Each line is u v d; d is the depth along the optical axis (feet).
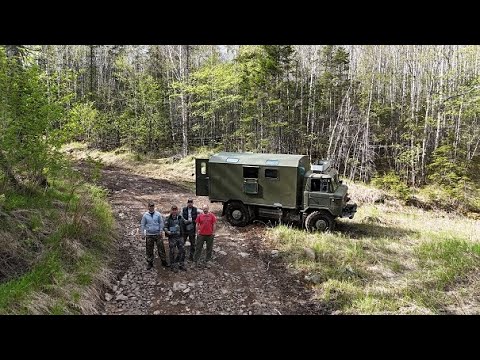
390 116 105.09
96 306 26.30
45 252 27.89
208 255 34.50
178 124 116.88
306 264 35.60
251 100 95.14
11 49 32.42
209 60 113.29
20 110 30.45
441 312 28.66
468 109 91.25
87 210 37.24
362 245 40.86
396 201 72.49
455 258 37.29
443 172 82.48
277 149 94.32
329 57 114.21
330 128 100.07
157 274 32.04
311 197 44.34
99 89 129.59
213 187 47.24
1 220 28.76
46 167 34.50
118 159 91.40
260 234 43.45
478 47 94.17
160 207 50.29
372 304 29.12
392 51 121.19
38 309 22.65
